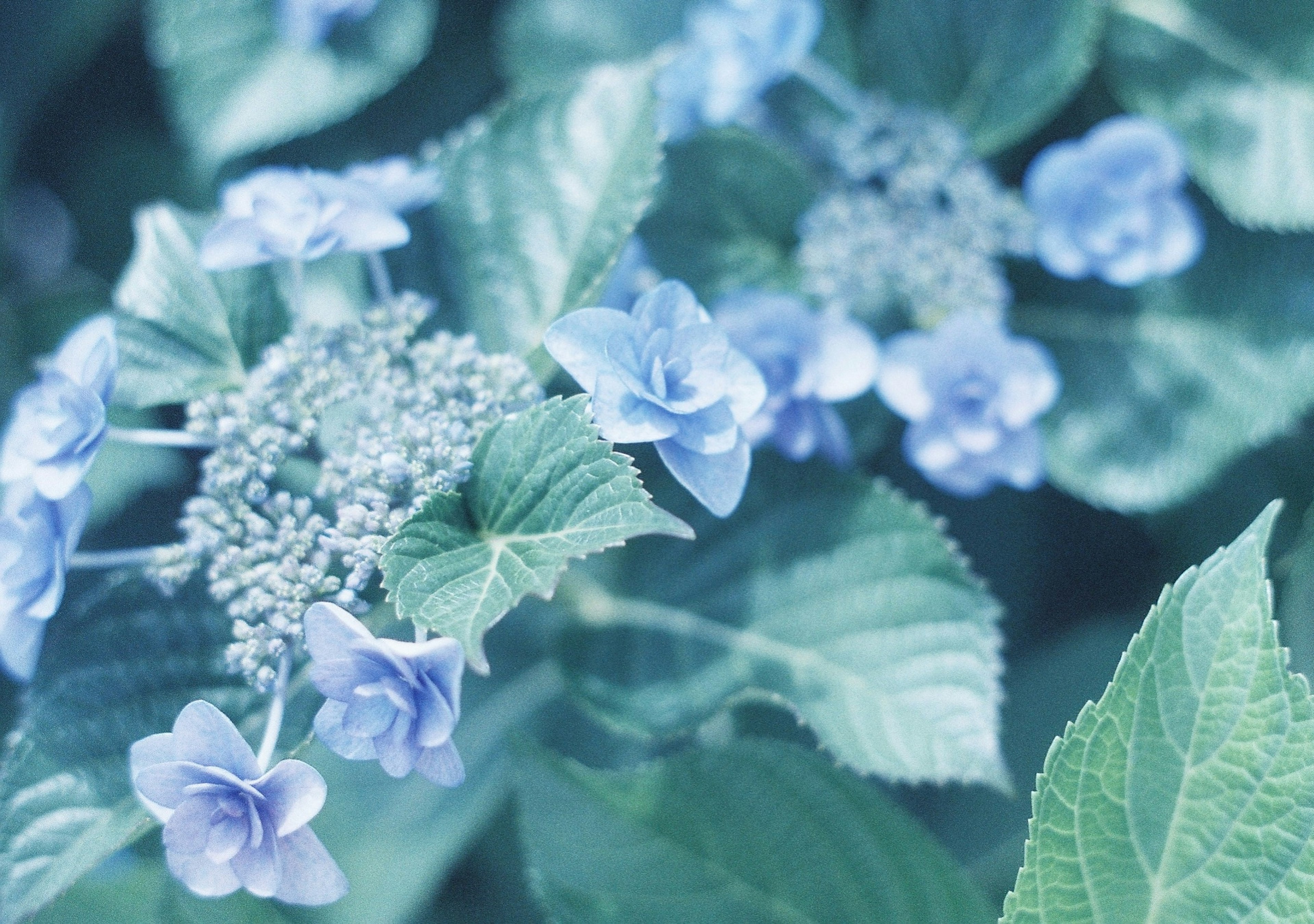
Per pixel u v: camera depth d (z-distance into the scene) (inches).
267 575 24.5
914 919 25.9
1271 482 29.6
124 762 24.7
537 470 23.9
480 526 24.1
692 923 25.8
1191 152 30.1
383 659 23.1
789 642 27.2
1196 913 23.3
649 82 27.3
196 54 31.9
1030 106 30.3
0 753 29.8
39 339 32.9
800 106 30.9
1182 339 29.9
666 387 24.2
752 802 26.0
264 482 25.0
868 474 29.7
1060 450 30.0
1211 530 29.6
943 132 29.7
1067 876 23.5
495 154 27.4
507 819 29.2
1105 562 29.6
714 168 29.5
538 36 31.4
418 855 28.4
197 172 31.8
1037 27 30.1
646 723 27.1
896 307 30.1
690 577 27.6
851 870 25.9
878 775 28.0
